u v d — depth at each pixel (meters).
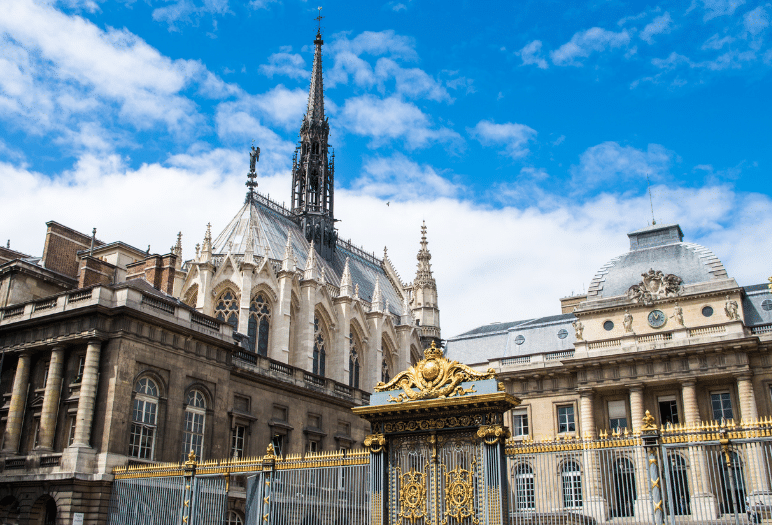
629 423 52.53
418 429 22.98
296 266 76.69
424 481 22.59
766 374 48.94
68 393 39.38
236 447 45.81
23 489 37.00
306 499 25.06
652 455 19.88
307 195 91.94
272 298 66.88
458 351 68.75
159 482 32.09
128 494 34.03
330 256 91.19
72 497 34.72
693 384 50.25
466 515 21.61
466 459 22.20
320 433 52.97
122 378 38.19
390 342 83.44
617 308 56.84
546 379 56.50
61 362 39.97
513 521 22.19
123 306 38.81
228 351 45.75
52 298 41.62
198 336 43.22
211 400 43.69
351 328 77.88
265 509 25.16
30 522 36.25
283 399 50.53
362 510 23.72
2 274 49.03
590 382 53.81
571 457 22.16
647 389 52.53
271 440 48.53
